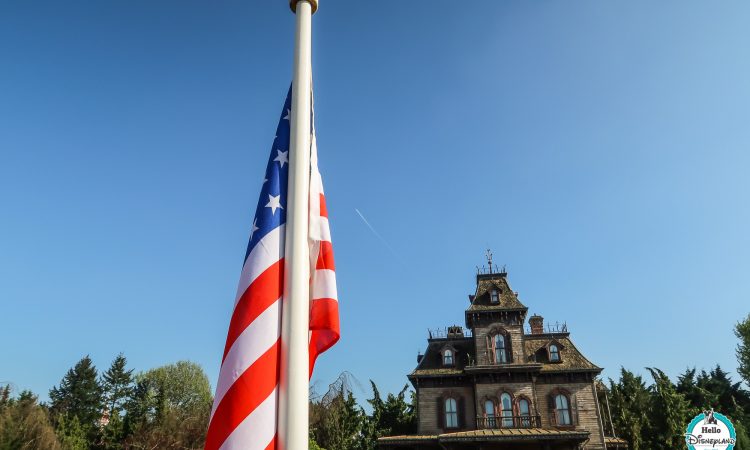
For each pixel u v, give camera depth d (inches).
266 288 276.4
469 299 2118.6
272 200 302.5
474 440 1702.8
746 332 2554.1
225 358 267.0
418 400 1951.3
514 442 1742.1
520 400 1862.7
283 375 258.8
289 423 246.8
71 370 3518.7
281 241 293.4
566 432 1669.5
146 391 3508.9
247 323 267.6
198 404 3380.9
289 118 330.0
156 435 2405.3
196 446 2363.4
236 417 247.9
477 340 1979.6
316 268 306.8
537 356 1994.3
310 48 332.5
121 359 3683.6
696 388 2800.2
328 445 2127.2
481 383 1900.8
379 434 2277.3
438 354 2071.9
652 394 2262.6
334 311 296.5
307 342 268.4
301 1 339.6
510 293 2080.5
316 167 327.3
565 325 2073.1
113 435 2576.3
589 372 1879.9
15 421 1975.9
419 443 1800.0
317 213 315.9
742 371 2551.7
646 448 2027.6
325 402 2284.7
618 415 2154.3
